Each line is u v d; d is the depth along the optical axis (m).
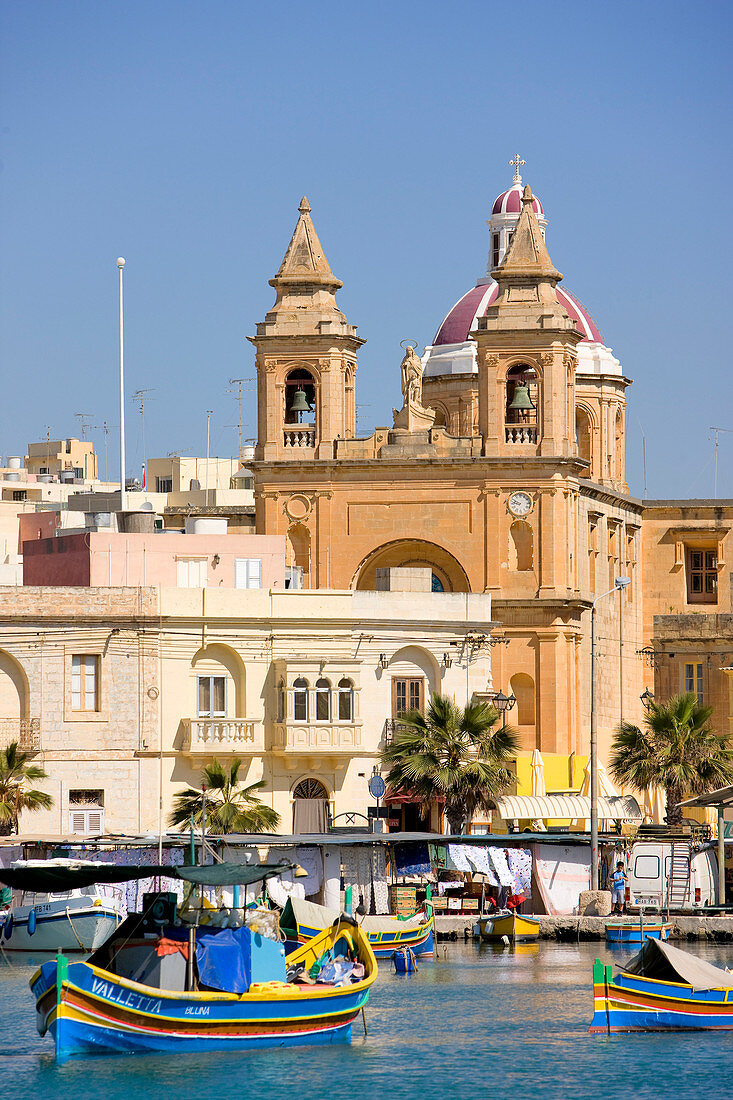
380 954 89.81
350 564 131.50
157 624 109.62
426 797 105.00
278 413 133.50
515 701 126.06
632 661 147.62
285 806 111.50
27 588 108.25
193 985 67.44
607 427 155.62
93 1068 65.81
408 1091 63.84
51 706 108.06
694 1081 65.19
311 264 134.62
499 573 129.75
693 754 113.81
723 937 96.06
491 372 131.38
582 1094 63.69
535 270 132.00
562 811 110.75
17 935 91.44
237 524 162.00
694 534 151.25
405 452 131.50
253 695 111.56
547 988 81.69
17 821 105.00
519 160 158.62
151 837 93.31
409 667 115.12
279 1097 62.78
